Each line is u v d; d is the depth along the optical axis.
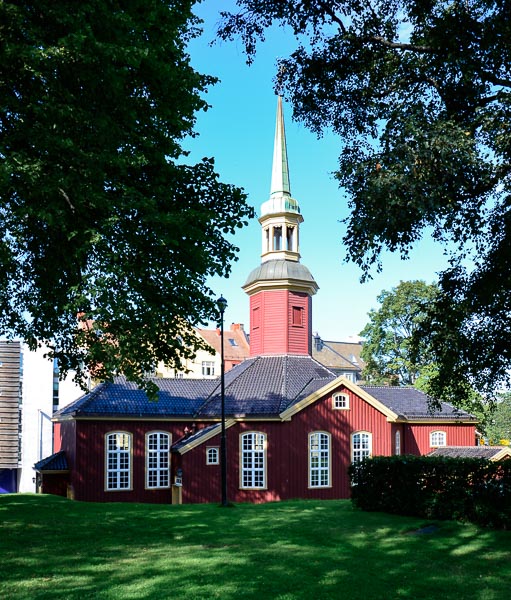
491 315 16.25
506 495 17.05
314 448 33.84
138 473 34.06
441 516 18.39
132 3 15.27
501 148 12.69
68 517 18.98
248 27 15.73
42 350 41.31
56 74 14.09
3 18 12.70
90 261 15.46
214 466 33.03
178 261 17.22
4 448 37.56
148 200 15.30
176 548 14.12
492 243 15.44
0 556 12.91
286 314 38.88
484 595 10.62
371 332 66.88
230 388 36.25
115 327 15.59
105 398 34.62
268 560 12.83
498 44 13.12
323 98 16.23
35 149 14.02
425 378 52.09
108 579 11.09
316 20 15.35
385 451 35.50
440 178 12.84
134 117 15.45
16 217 14.59
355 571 12.04
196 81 17.67
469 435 41.41
